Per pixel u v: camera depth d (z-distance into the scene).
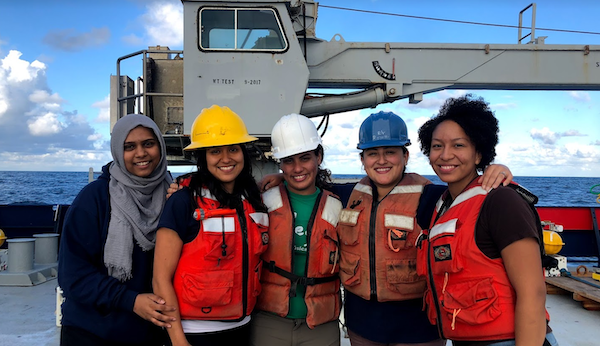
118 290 1.75
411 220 2.09
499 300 1.50
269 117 5.10
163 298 1.75
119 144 1.86
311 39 5.88
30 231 6.85
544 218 6.49
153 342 1.93
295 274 2.18
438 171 1.77
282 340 2.21
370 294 2.10
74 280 1.74
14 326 3.76
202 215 1.82
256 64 5.09
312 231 2.19
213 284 1.80
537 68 6.17
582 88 6.43
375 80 6.05
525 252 1.42
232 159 1.93
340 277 2.23
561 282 4.60
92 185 1.88
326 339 2.25
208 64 5.05
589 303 4.27
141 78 5.76
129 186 1.89
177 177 1.99
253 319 2.26
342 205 2.37
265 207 2.14
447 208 1.85
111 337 1.79
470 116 1.68
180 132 6.06
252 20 5.11
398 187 2.22
